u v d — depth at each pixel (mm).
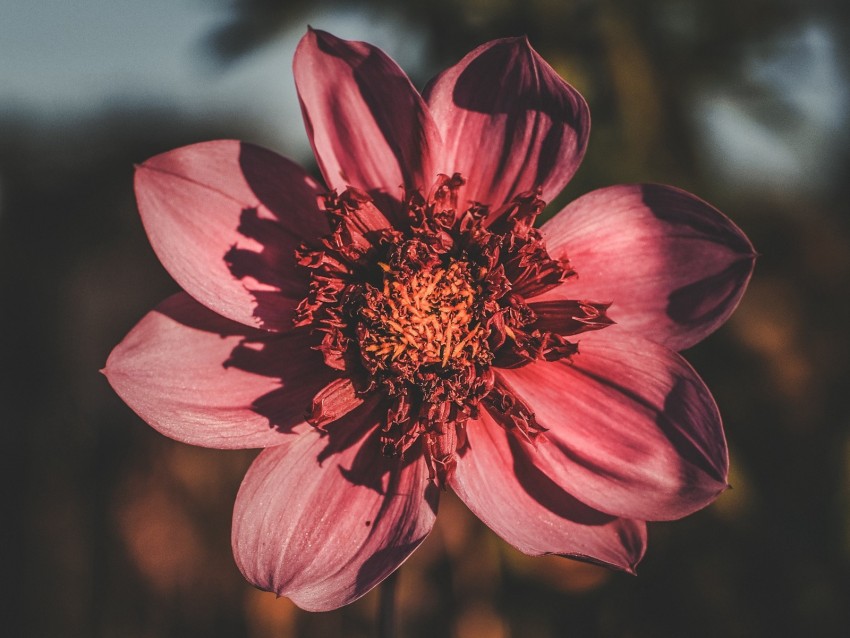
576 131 169
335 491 167
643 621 241
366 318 166
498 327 163
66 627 294
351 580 159
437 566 262
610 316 171
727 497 226
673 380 167
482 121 172
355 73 168
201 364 169
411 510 164
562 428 172
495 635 252
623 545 163
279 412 169
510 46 165
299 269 172
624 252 172
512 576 253
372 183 173
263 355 172
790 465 242
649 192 171
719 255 167
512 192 174
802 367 257
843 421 244
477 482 167
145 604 292
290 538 164
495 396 166
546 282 166
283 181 172
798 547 231
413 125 168
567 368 174
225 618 288
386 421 166
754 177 273
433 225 165
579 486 168
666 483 164
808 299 276
